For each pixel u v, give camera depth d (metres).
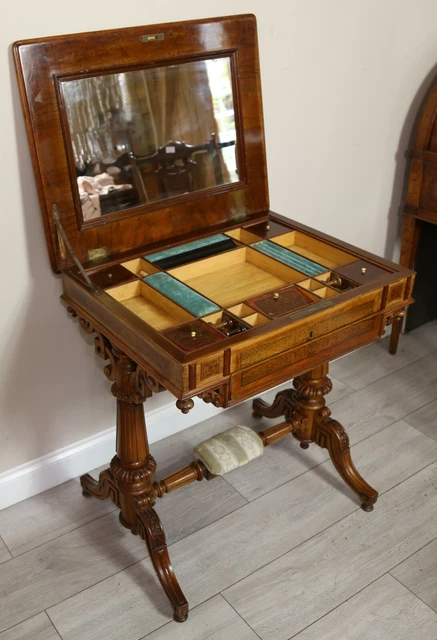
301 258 2.12
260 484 2.64
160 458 2.76
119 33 1.95
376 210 3.20
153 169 2.14
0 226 2.12
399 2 2.72
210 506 2.55
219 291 2.04
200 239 2.22
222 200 2.30
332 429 2.52
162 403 2.81
